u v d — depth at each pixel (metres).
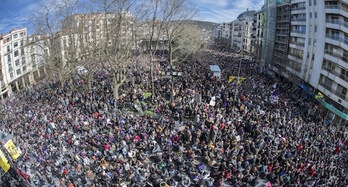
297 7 55.59
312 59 48.69
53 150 22.88
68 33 46.06
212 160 21.05
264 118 28.64
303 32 52.53
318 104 44.50
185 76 47.09
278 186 18.59
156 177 19.03
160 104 32.59
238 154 21.75
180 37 58.38
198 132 24.59
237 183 19.09
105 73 52.75
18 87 64.44
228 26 152.75
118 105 33.41
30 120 30.34
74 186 18.80
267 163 20.88
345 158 23.84
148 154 22.61
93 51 42.41
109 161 21.42
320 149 24.62
